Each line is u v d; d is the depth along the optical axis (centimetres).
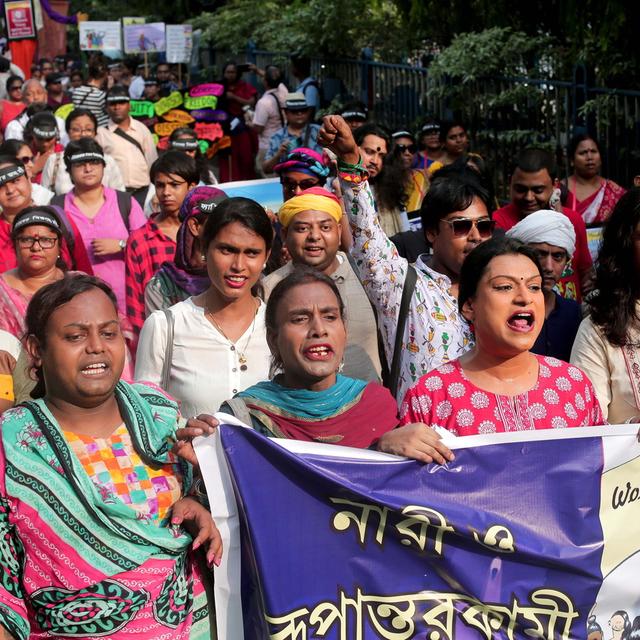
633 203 433
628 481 363
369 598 347
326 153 611
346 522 345
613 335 435
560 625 359
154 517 331
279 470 341
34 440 321
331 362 368
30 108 1330
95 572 317
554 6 1255
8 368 447
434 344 451
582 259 688
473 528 348
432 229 480
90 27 2236
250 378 459
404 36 1546
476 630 354
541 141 1195
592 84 1114
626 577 363
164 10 2636
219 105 1631
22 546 317
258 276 469
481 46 1244
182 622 335
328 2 1703
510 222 687
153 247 681
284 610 340
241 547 343
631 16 1089
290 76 1945
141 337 467
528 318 374
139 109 1473
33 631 323
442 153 1075
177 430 340
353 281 526
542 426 376
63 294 326
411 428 349
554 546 356
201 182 1001
